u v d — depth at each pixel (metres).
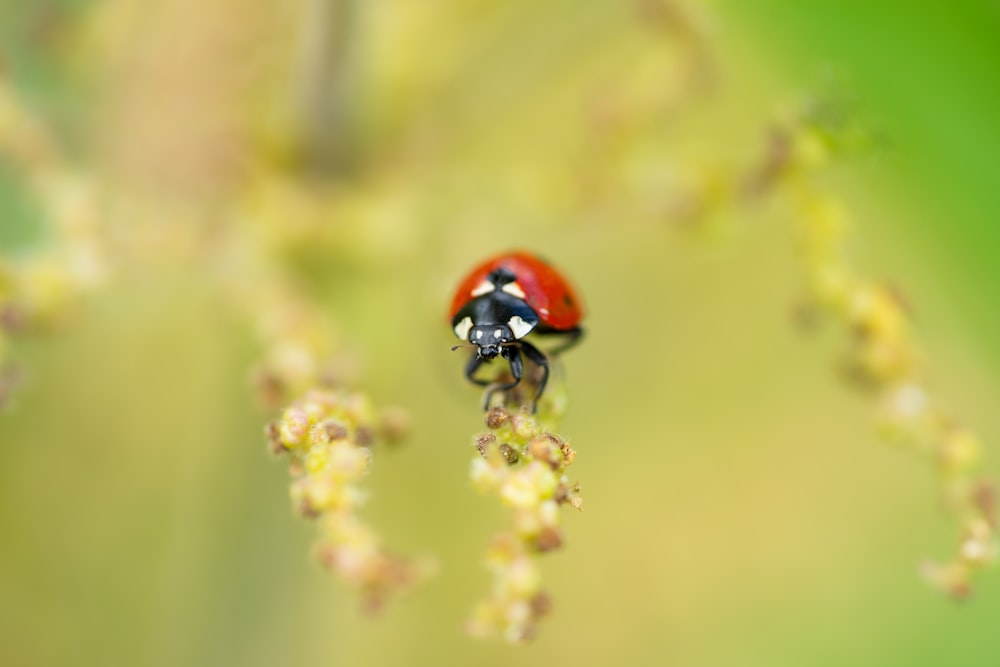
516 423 0.12
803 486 0.17
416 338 0.14
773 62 0.13
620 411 0.17
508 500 0.11
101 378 0.16
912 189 0.13
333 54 0.14
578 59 0.14
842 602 0.17
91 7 0.14
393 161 0.14
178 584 0.16
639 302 0.17
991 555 0.12
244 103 0.14
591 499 0.17
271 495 0.15
